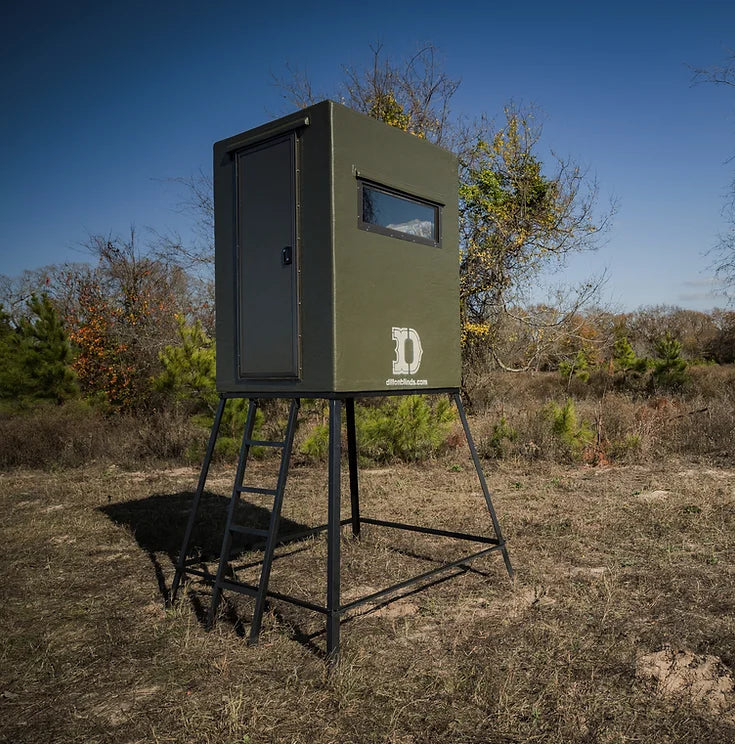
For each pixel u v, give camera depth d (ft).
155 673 10.94
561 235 49.39
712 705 9.56
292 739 8.89
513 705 9.62
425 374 14.39
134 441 35.68
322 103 12.09
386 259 13.28
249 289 13.44
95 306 54.19
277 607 13.88
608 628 12.31
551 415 34.86
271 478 29.43
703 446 32.73
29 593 15.05
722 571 15.47
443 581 15.38
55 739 9.05
